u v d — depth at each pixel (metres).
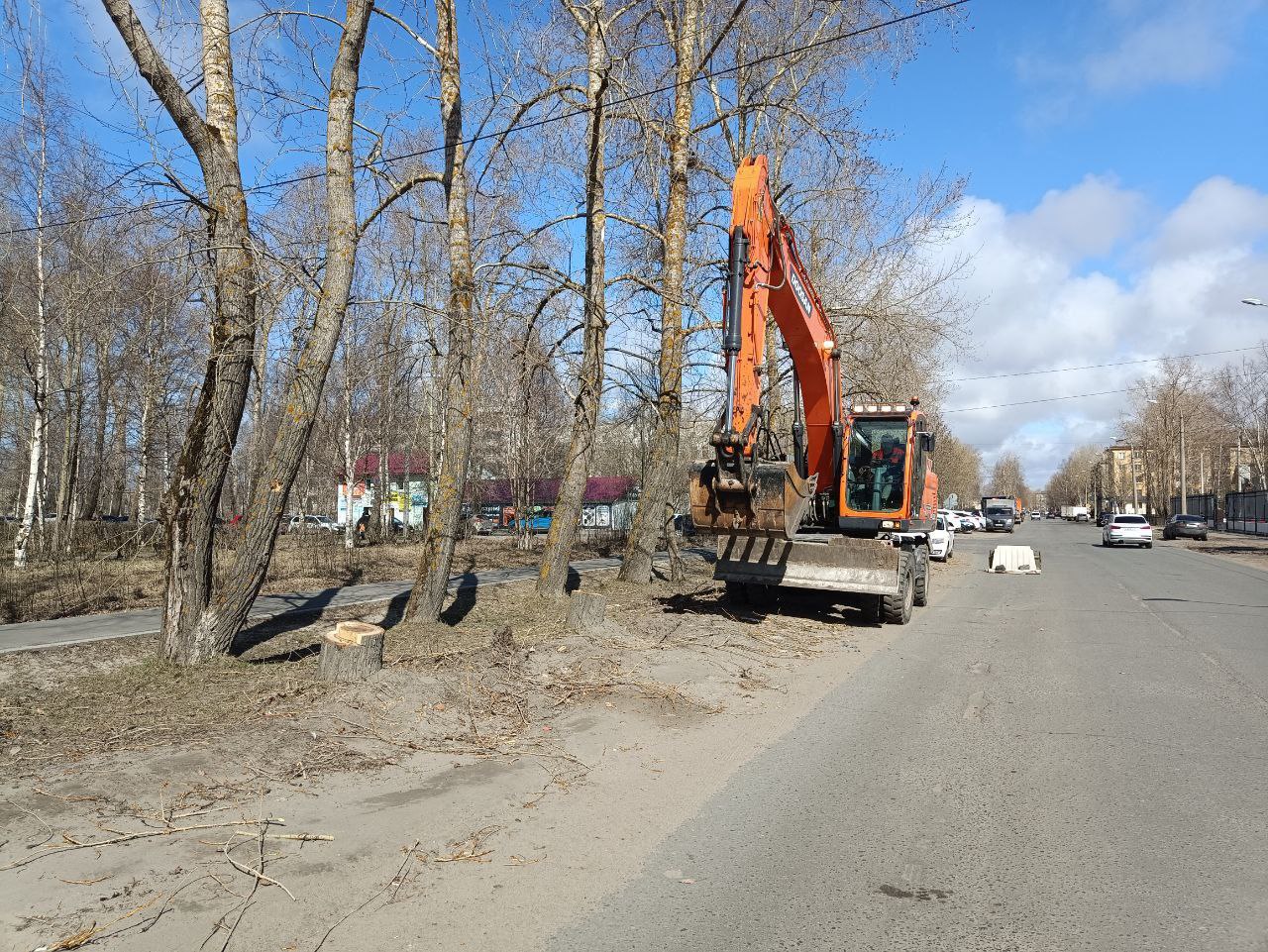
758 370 9.77
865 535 14.41
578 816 4.91
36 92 16.00
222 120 7.88
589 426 13.47
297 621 10.95
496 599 13.43
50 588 13.74
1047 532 71.12
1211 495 67.69
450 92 10.37
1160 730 6.84
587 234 13.40
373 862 4.21
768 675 9.08
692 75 15.27
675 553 17.03
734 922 3.63
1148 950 3.40
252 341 7.96
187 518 7.79
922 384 23.00
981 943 3.46
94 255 11.13
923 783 5.54
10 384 24.19
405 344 15.59
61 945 3.35
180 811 4.75
